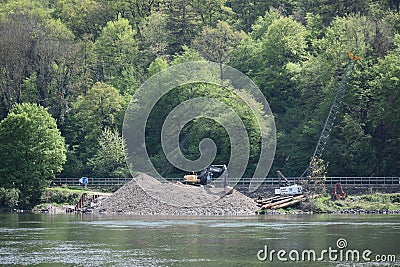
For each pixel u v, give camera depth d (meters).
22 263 132.50
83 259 136.50
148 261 134.50
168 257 138.88
